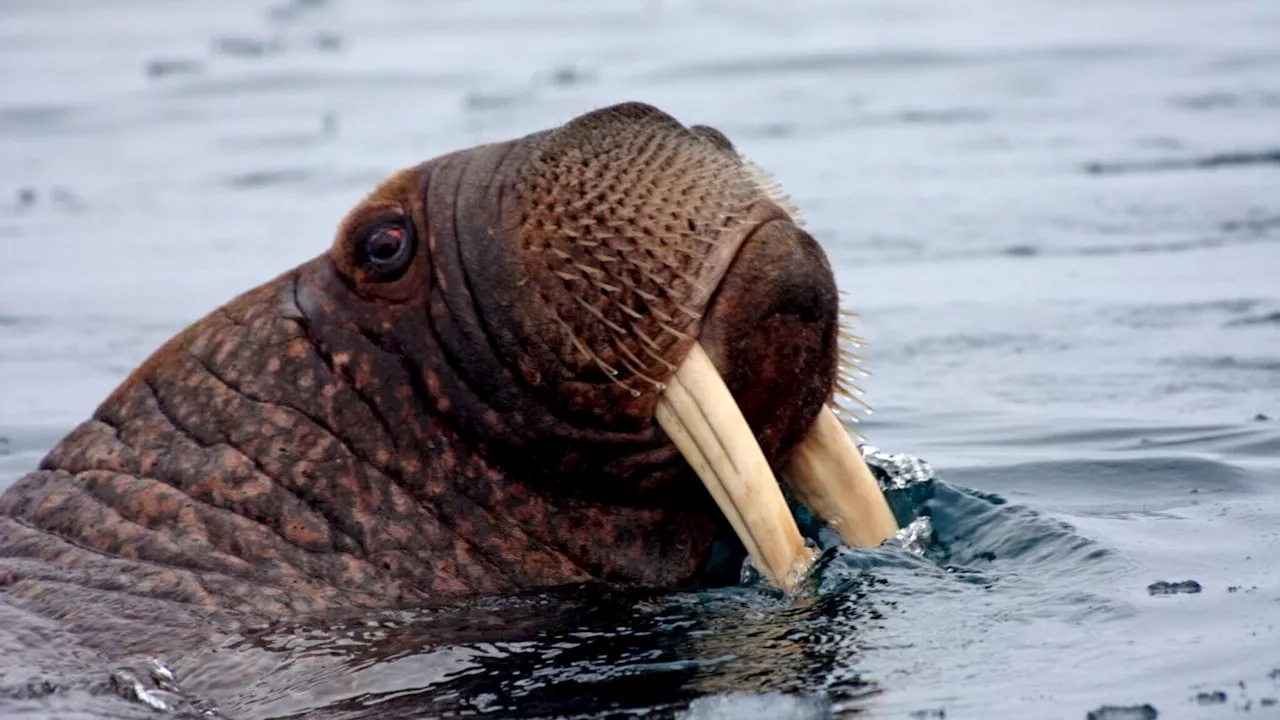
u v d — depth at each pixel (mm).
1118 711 19266
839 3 147875
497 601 24297
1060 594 24062
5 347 52312
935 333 50188
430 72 116500
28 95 114625
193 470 24969
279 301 25500
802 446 25000
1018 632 22484
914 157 81250
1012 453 36938
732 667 21828
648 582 24891
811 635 22766
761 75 107875
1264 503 30672
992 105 95062
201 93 113062
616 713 20500
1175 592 23953
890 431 40062
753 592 24453
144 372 25969
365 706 21344
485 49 128000
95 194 81812
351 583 24281
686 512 25047
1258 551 26375
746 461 23047
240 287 59438
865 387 44781
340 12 162500
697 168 23391
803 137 87250
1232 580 24500
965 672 21078
